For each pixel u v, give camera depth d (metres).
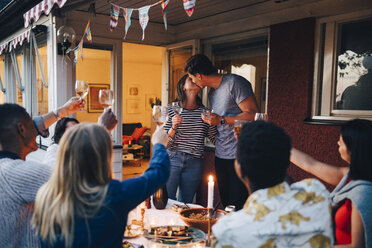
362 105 2.77
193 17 4.04
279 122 3.22
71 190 1.01
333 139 2.81
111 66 4.16
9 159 1.25
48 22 3.99
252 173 0.92
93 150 1.02
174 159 3.00
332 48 2.88
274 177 0.91
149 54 8.57
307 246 0.85
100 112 9.09
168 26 4.46
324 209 0.88
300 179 3.06
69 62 3.84
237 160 0.97
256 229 0.84
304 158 1.74
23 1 4.24
